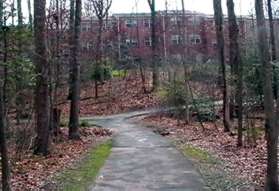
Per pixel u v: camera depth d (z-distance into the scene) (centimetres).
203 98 2709
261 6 923
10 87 1303
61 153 1644
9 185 864
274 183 927
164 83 3562
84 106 3831
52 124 1897
